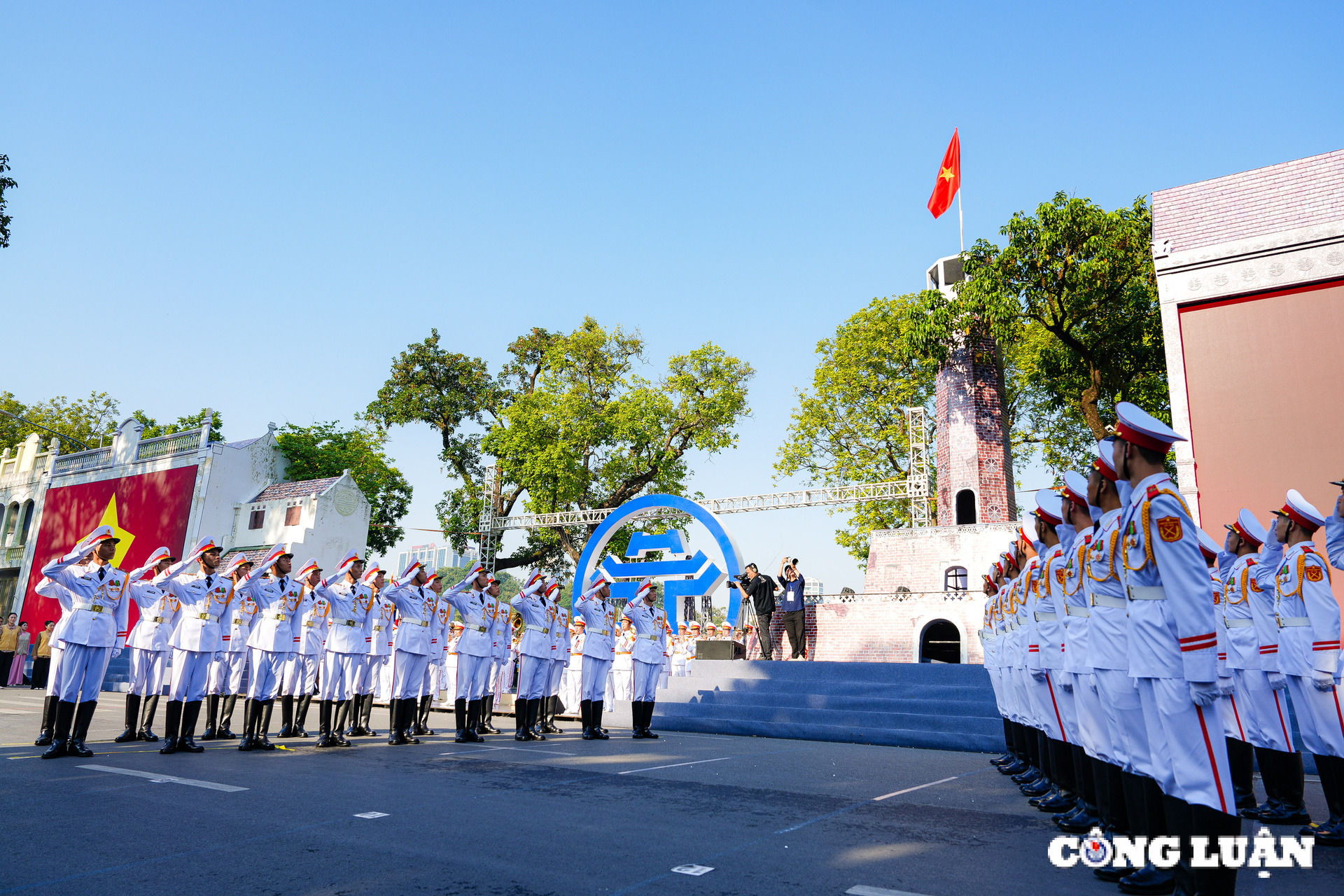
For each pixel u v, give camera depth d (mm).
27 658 23297
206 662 9281
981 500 22516
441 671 15969
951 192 26125
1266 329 13219
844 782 7797
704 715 14383
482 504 33094
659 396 32094
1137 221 19281
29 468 33562
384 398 36312
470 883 4230
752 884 4273
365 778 7355
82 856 4641
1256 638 6641
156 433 37281
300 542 25844
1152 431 4090
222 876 4324
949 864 4723
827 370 31312
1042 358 23250
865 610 22047
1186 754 3824
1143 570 4129
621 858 4742
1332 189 13211
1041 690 6641
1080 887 4293
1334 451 12359
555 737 11992
